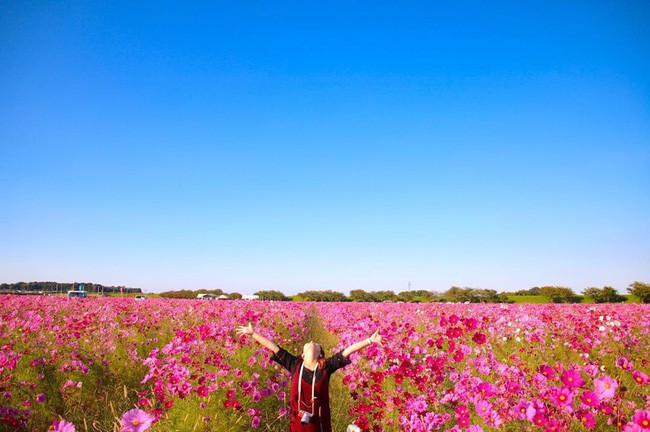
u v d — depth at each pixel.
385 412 5.81
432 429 5.06
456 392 5.85
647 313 17.61
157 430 5.38
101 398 6.94
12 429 5.34
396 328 8.99
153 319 13.84
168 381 6.10
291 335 12.07
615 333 11.25
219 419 5.80
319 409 4.80
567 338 10.87
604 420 5.14
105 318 12.80
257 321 11.83
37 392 6.71
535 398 4.77
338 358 4.98
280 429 6.27
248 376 7.42
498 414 5.06
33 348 8.73
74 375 7.54
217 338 8.38
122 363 8.77
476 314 14.75
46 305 16.92
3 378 6.57
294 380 4.92
